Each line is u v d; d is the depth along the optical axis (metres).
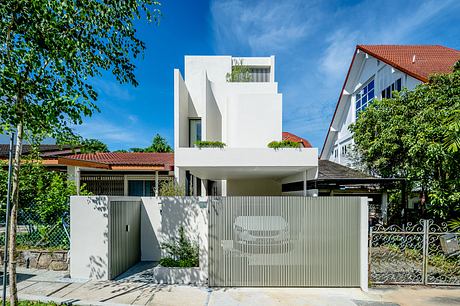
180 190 9.09
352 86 21.14
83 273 6.19
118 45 4.44
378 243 7.28
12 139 4.23
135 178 15.09
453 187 8.28
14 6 3.44
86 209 6.29
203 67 17.28
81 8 3.81
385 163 11.36
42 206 7.16
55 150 15.27
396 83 15.15
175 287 5.91
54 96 3.74
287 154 9.76
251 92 15.20
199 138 14.88
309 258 6.15
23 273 6.41
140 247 7.96
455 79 9.34
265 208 6.25
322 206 6.23
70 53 3.78
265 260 6.14
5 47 3.58
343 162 22.77
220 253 6.15
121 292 5.51
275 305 5.11
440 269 6.73
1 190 7.04
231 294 5.62
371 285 6.12
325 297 5.54
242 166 9.84
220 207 6.23
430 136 8.55
